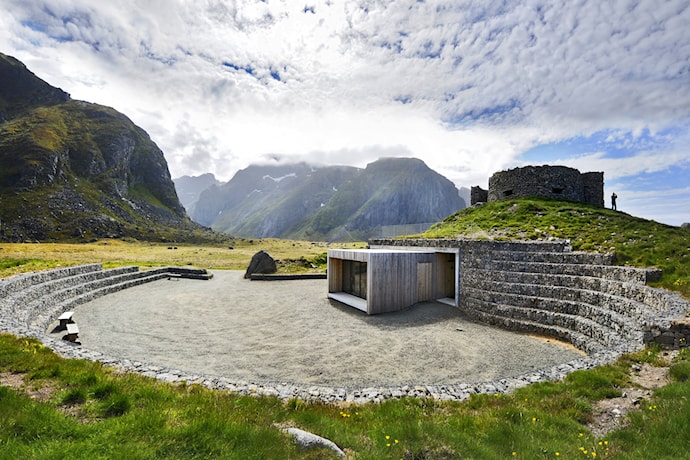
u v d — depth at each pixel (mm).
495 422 6191
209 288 27969
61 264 26531
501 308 17031
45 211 105250
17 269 21641
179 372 9117
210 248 93500
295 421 6262
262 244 115812
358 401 7848
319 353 12594
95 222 109688
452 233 27078
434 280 21531
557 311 15547
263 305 21078
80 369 7844
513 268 18266
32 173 117062
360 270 22188
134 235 111312
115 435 4781
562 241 18844
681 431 5207
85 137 158250
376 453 5031
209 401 6633
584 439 5496
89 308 19516
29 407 5332
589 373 8406
